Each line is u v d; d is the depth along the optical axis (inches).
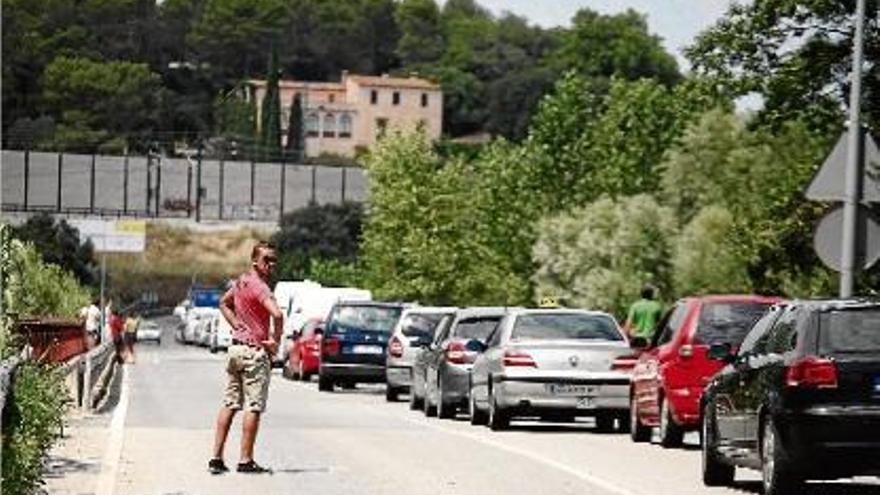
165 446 2084.2
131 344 6697.8
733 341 2145.7
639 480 1717.5
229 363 1732.3
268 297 1732.3
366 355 4077.3
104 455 1927.9
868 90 3506.4
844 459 1461.6
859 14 2135.8
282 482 1635.1
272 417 2866.6
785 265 4030.5
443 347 2947.8
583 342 2539.4
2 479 1128.2
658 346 2258.9
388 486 1605.6
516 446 2199.8
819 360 1471.5
